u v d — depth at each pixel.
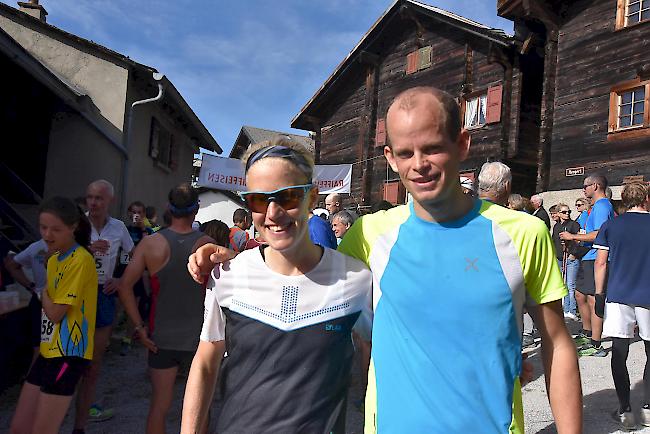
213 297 1.57
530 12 10.76
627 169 9.56
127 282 2.64
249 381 1.46
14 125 8.52
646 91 9.32
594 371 4.69
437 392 1.32
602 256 3.69
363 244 1.58
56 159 9.04
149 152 11.03
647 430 3.39
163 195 12.64
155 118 11.36
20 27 9.20
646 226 3.37
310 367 1.44
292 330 1.45
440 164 1.31
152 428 2.59
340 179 13.97
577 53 10.66
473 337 1.31
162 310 2.61
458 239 1.39
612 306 3.54
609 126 9.90
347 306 1.49
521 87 12.32
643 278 3.37
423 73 14.75
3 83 8.15
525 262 1.33
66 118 9.09
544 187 10.95
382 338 1.44
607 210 5.24
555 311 1.35
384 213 1.62
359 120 17.02
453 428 1.29
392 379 1.39
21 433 2.35
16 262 3.83
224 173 12.18
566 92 10.80
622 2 9.88
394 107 1.37
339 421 1.48
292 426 1.40
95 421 3.76
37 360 2.44
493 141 12.59
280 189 1.39
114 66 9.36
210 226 4.11
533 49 12.34
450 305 1.34
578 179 10.39
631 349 5.37
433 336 1.34
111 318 3.42
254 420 1.42
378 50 16.55
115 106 9.30
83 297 2.46
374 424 1.43
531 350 5.20
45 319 2.42
